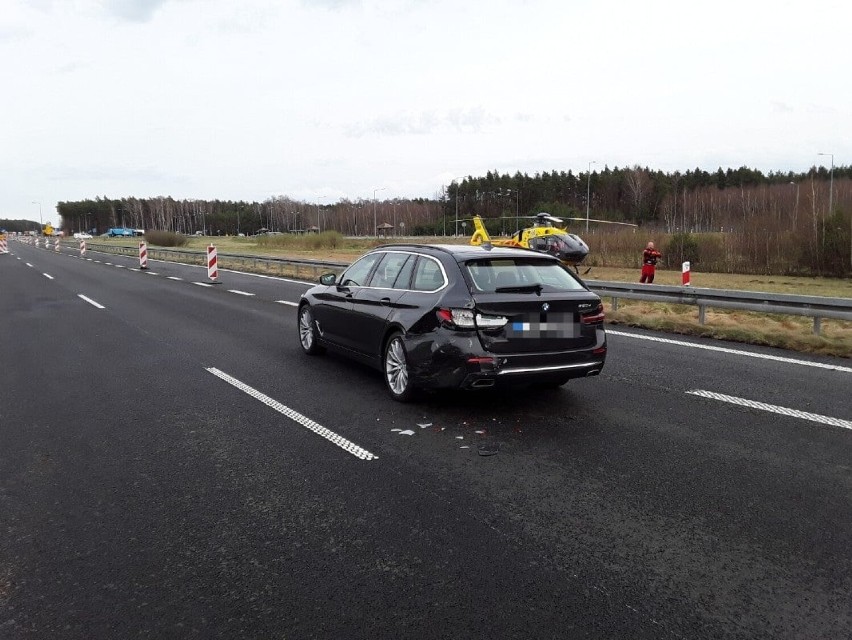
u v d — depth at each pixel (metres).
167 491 4.37
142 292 18.45
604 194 109.31
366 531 3.74
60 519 3.97
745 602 2.97
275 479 4.54
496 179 122.50
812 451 4.91
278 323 12.11
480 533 3.69
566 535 3.64
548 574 3.24
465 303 5.71
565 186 114.88
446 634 2.77
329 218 142.12
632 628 2.79
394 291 6.74
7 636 2.81
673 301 11.52
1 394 7.06
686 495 4.15
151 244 64.75
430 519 3.88
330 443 5.28
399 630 2.80
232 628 2.84
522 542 3.58
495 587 3.13
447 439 5.32
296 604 3.02
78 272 27.91
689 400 6.37
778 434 5.32
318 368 8.12
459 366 5.68
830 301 9.28
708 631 2.77
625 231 34.22
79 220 174.50
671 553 3.43
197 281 22.31
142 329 11.52
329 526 3.81
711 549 3.46
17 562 3.46
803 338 9.17
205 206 173.12
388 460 4.87
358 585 3.17
